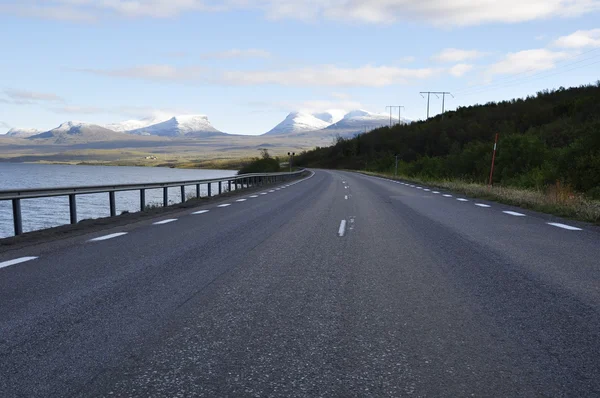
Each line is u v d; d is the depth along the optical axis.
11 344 3.96
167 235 10.32
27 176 104.81
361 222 12.31
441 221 12.44
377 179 48.75
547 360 3.60
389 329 4.30
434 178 43.53
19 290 5.71
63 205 39.69
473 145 45.31
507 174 35.72
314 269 6.78
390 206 16.98
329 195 23.52
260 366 3.51
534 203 16.02
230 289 5.71
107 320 4.57
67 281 6.15
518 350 3.79
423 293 5.50
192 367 3.49
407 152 112.56
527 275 6.35
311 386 3.19
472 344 3.93
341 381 3.26
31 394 3.09
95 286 5.88
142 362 3.59
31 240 9.94
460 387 3.17
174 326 4.40
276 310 4.88
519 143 36.50
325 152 188.62
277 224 12.02
